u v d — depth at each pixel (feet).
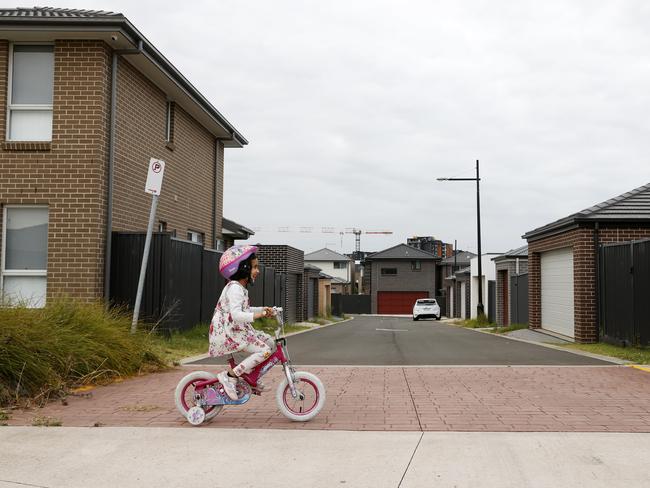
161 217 50.16
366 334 69.05
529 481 14.01
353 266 301.84
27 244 40.83
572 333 53.52
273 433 18.37
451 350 44.42
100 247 40.14
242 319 18.94
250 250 19.63
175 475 14.60
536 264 65.77
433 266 217.97
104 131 40.60
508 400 23.34
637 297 41.60
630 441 17.22
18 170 40.24
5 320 24.41
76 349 26.45
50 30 39.17
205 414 19.71
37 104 40.91
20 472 14.78
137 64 44.37
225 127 62.08
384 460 15.64
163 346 37.68
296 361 36.42
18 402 22.20
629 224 48.70
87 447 16.81
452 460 15.57
